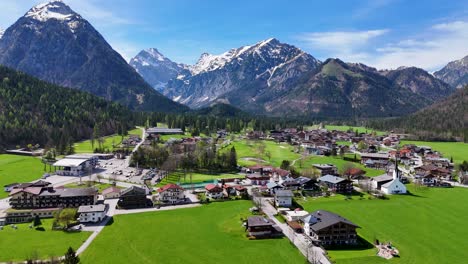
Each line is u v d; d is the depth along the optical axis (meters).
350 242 124.44
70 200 161.50
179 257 111.69
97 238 125.94
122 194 163.25
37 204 159.12
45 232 132.00
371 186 196.25
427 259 112.50
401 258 112.69
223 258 111.25
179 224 140.50
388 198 180.12
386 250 117.56
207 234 130.38
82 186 197.88
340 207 163.38
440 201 175.75
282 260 109.94
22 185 174.50
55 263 104.31
